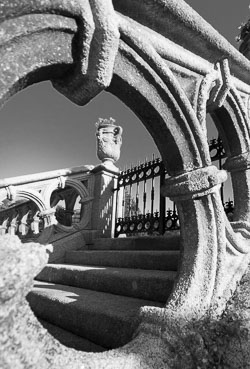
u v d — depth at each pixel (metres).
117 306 2.35
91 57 1.55
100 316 2.19
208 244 2.12
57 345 1.26
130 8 1.96
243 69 3.05
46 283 3.98
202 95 2.38
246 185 3.20
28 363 1.03
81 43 1.49
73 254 4.86
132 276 2.76
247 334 1.68
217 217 2.19
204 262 2.07
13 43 1.28
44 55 1.39
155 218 4.91
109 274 3.06
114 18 1.57
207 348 1.67
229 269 2.22
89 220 5.67
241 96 3.31
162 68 1.95
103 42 1.53
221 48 2.58
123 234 6.02
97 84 1.59
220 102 2.74
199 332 1.70
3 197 4.88
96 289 3.21
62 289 3.34
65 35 1.47
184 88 2.36
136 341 1.69
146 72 1.91
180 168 2.23
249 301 1.90
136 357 1.52
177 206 2.27
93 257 4.35
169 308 1.86
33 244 1.07
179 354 1.62
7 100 1.33
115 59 1.78
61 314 2.63
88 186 5.86
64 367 1.21
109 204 5.82
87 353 1.41
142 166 5.50
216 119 3.24
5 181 4.89
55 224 5.27
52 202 6.98
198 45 2.47
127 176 5.79
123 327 1.98
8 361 0.95
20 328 1.03
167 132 2.12
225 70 2.69
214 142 4.35
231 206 4.00
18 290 0.93
